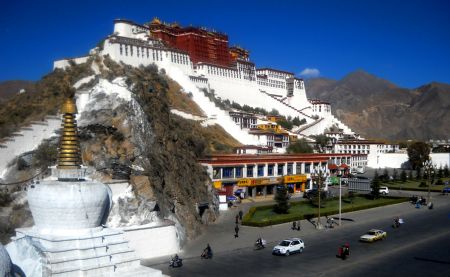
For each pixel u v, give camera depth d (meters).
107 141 64.50
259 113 175.88
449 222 80.12
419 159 165.62
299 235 68.56
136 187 59.38
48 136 75.62
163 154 74.25
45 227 34.50
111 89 69.69
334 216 85.31
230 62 187.62
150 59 139.88
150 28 166.12
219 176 98.56
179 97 136.75
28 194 34.44
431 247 61.53
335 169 140.75
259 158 108.12
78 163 36.69
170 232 56.44
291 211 88.62
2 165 68.81
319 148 166.12
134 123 68.06
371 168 188.00
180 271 48.69
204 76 160.88
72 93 37.38
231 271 49.12
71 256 33.62
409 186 133.38
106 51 125.69
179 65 150.38
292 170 117.62
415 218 84.44
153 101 86.06
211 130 131.12
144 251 53.56
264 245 60.66
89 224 34.88
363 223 79.25
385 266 52.09
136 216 56.31
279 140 148.12
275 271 49.47
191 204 72.19
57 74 107.44
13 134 71.75
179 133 89.19
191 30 170.62
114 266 35.25
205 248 56.81
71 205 33.50
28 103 89.44
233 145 127.69
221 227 73.75
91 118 67.00
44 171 65.06
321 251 58.84
